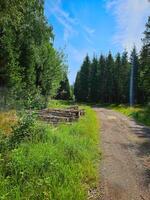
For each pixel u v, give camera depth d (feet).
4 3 49.83
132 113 123.34
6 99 72.49
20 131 34.73
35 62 99.09
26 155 29.50
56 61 121.60
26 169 26.40
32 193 23.00
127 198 26.58
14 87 79.82
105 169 34.45
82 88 302.04
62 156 31.96
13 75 80.94
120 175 32.68
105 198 26.05
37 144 33.94
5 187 22.85
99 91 282.77
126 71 248.32
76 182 26.68
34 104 46.70
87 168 31.55
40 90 104.63
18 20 58.29
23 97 79.51
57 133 42.65
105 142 51.29
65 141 38.37
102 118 101.04
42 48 101.81
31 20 82.64
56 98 317.22
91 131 58.44
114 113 135.23
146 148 48.11
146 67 139.33
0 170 25.64
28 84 93.76
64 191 24.09
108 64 271.69
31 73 94.38
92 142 47.19
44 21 87.51
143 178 32.12
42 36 89.51
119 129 71.20
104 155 41.16
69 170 28.45
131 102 208.03
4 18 53.16
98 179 30.53
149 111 119.55
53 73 120.67
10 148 30.68
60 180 26.50
